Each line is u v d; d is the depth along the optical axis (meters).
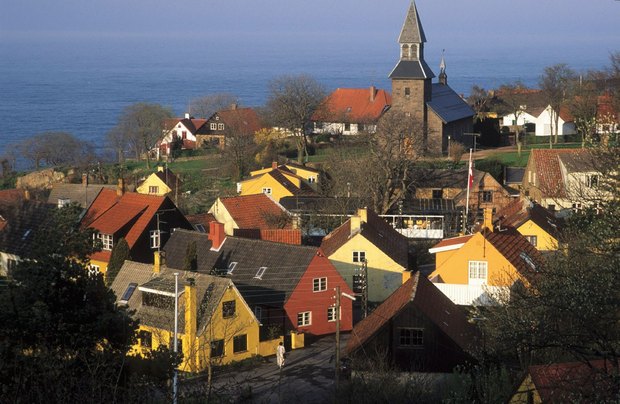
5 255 76.69
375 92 148.75
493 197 99.38
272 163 113.38
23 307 29.66
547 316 27.53
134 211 75.62
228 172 123.31
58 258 31.12
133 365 30.38
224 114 156.25
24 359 26.94
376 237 71.50
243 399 45.56
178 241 69.25
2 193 96.19
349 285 69.88
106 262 73.00
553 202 82.31
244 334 54.78
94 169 130.75
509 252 60.75
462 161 120.56
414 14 133.00
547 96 143.00
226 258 65.00
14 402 24.30
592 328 25.73
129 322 31.70
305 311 61.00
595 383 24.62
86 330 30.00
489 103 154.25
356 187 94.62
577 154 78.75
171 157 147.25
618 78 111.69
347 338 60.78
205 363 51.16
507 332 28.22
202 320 52.31
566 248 34.06
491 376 34.66
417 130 112.75
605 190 32.44
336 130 141.38
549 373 30.44
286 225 82.31
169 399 29.61
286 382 50.38
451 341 46.88
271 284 61.25
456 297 59.59
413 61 133.00
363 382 40.41
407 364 47.34
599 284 25.98
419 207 94.44
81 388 25.53
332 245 71.94
